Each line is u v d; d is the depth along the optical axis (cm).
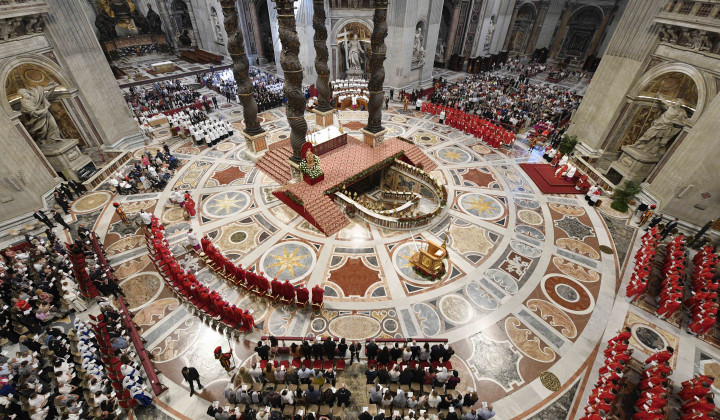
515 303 1379
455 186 2139
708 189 1631
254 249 1623
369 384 1088
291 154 2173
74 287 1323
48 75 2027
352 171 2014
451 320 1304
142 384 1029
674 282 1327
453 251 1633
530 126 2928
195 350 1190
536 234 1756
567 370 1145
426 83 3850
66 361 1059
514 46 4972
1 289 1296
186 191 2044
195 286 1288
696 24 1656
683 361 1181
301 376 1031
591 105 2353
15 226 1712
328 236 1709
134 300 1362
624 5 3925
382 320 1297
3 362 1155
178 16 4844
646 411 961
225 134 2658
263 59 4575
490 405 1038
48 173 1900
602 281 1487
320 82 2234
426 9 3322
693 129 1650
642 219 1814
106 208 1895
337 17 3281
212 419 1004
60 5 1984
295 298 1370
